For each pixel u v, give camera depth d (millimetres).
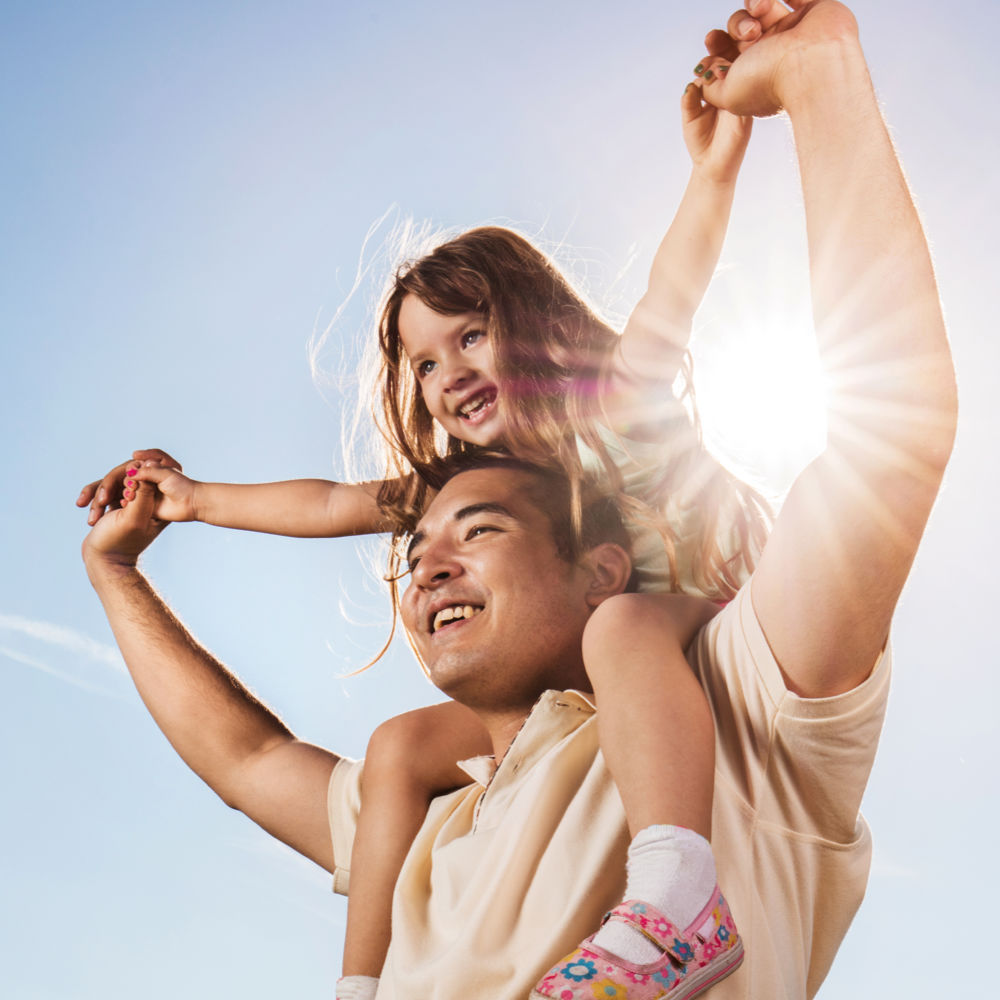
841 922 2375
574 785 2275
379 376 4254
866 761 2207
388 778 2797
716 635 2289
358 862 2740
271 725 3457
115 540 3732
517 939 2135
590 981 1863
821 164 2115
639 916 1920
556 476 2730
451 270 4047
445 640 2521
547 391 3752
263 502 3814
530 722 2420
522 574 2529
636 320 3428
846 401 2047
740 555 3209
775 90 2236
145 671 3521
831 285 2070
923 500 2004
